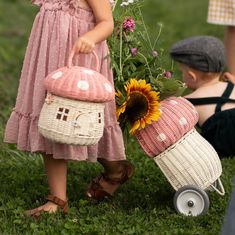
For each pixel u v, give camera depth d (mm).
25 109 8562
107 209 9008
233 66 11922
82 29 8406
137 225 8375
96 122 7988
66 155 8414
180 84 8930
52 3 8461
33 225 8281
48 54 8414
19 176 10047
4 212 8727
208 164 8812
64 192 8781
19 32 19609
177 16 22891
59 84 7852
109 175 9320
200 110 9773
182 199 8828
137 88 8641
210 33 19797
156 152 8812
